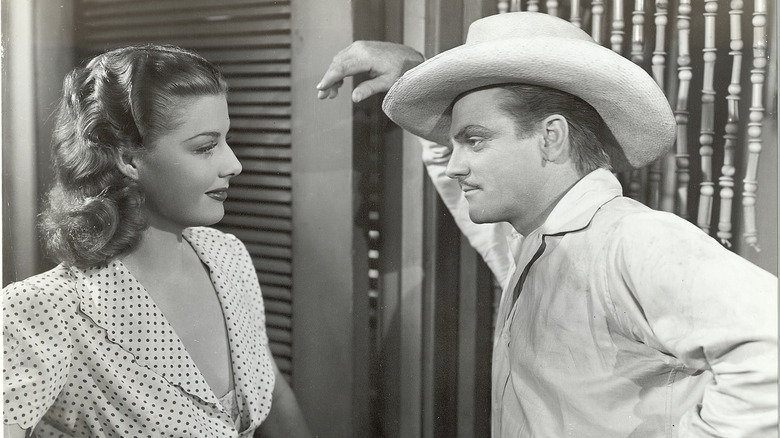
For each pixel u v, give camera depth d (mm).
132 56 904
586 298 795
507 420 901
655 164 973
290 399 1098
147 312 896
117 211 881
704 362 697
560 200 841
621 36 976
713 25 932
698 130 954
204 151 916
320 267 1104
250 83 1090
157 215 917
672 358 753
